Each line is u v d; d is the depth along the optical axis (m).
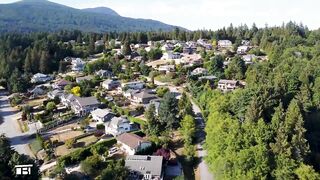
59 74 171.62
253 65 138.25
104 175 67.69
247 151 62.53
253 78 114.50
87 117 107.50
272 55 151.00
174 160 78.25
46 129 99.44
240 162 62.06
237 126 69.56
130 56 187.50
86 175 71.06
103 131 95.75
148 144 82.06
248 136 67.88
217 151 70.62
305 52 148.50
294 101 82.56
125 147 82.88
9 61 170.38
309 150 67.06
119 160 74.56
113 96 125.81
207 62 155.12
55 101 123.50
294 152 64.38
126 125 92.44
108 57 185.38
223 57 165.38
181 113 97.44
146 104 115.25
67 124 103.00
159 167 71.38
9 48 191.88
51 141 89.06
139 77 153.12
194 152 80.31
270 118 79.31
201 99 109.94
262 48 188.50
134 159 73.94
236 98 87.69
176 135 91.19
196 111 108.81
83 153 80.12
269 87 86.81
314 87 98.88
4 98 139.88
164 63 170.62
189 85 131.75
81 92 129.38
